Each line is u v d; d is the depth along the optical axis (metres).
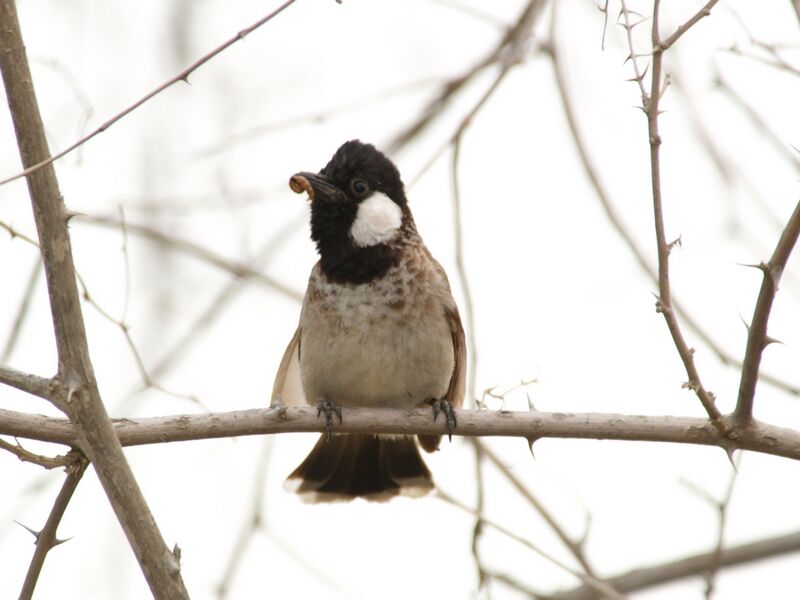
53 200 6.59
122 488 6.52
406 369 10.41
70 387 6.54
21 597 7.09
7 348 10.09
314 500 11.34
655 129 7.14
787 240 7.05
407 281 10.42
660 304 7.35
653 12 7.28
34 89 6.57
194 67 6.91
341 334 10.35
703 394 7.70
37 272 10.19
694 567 11.76
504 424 8.51
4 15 6.52
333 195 10.59
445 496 9.84
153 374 10.95
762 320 7.42
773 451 7.83
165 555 6.46
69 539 7.21
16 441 7.10
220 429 8.05
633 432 8.12
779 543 11.64
